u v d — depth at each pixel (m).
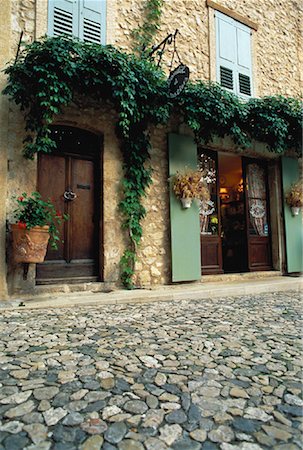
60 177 4.43
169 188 4.98
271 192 6.54
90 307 3.43
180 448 1.08
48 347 2.04
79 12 4.55
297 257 6.41
